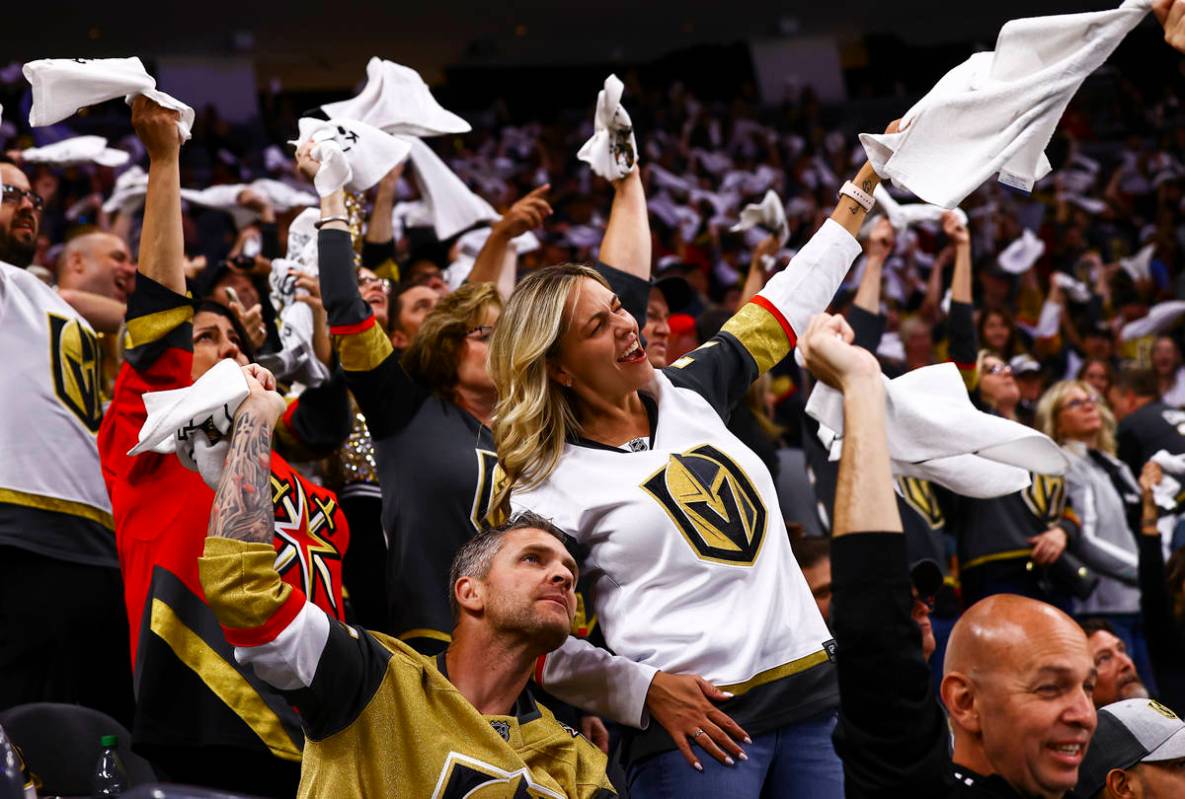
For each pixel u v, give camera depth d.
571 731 2.30
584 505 2.30
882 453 1.66
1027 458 2.21
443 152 14.55
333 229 2.88
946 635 4.36
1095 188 14.34
